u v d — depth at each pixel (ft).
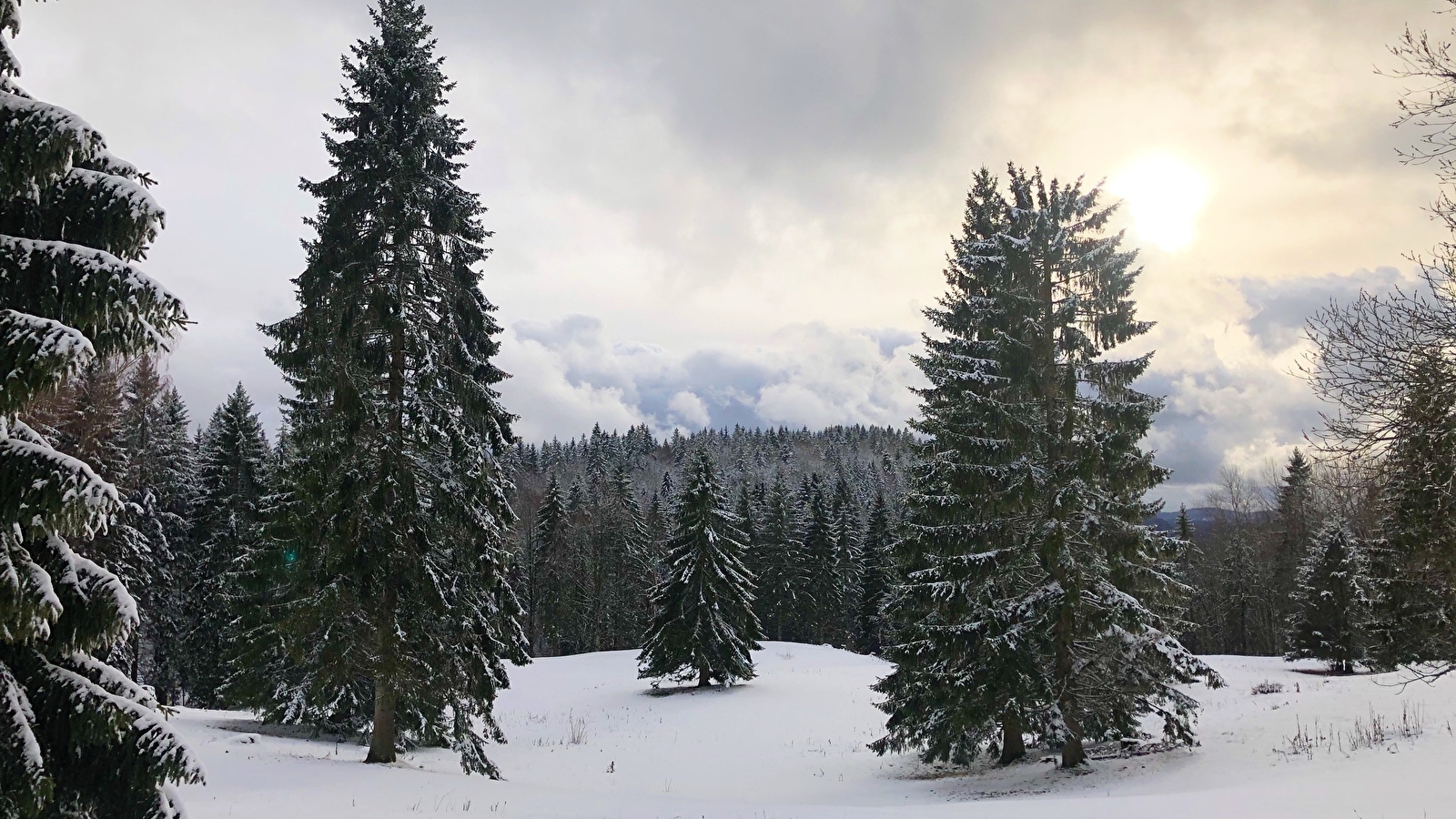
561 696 127.54
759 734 93.66
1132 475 53.01
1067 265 57.00
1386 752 45.24
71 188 19.81
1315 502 144.87
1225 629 229.45
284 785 45.65
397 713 62.03
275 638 71.51
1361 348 29.99
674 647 123.85
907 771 68.13
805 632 214.48
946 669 58.29
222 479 114.62
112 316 19.02
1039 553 55.47
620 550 234.58
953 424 61.41
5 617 17.95
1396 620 68.28
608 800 45.24
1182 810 35.01
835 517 238.07
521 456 452.35
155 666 118.01
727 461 554.05
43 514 18.33
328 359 50.88
